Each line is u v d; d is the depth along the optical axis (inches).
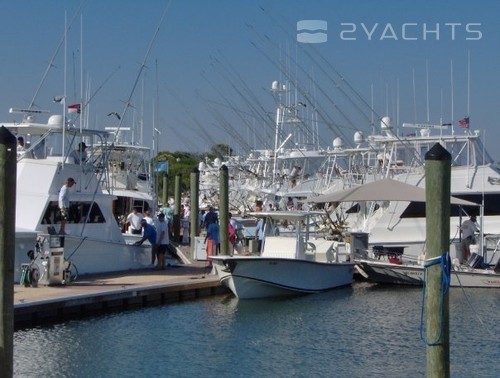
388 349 649.0
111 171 1398.9
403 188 983.6
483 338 690.8
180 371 573.6
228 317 770.2
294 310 818.8
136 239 1055.0
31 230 816.3
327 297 907.4
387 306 847.1
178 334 687.7
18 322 669.3
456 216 1121.4
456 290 944.9
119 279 863.1
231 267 842.2
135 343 650.2
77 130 918.4
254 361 606.9
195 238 1095.6
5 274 421.4
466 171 1135.0
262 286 864.9
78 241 871.7
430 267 420.2
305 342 670.5
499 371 582.9
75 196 888.3
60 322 704.4
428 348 422.3
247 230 1338.6
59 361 587.5
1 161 424.2
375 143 1318.9
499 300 876.6
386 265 980.6
